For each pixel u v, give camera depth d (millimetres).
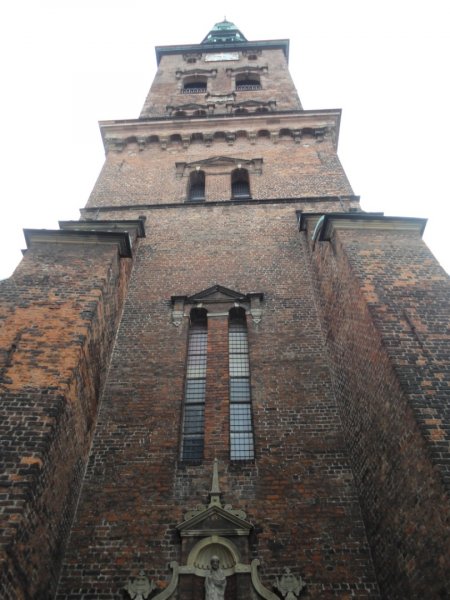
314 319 14422
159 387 12641
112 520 10188
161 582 9266
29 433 8758
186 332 14117
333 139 23438
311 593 9109
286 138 23516
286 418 11984
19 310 11156
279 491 10633
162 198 19828
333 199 19078
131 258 15445
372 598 9062
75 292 11805
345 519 10180
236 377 13258
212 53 34875
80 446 10641
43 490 8602
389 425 9539
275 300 15039
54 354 10188
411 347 9922
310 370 13016
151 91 29547
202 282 15750
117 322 13984
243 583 9039
